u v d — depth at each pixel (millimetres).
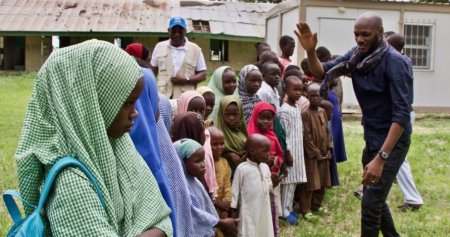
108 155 1831
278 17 16156
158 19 25266
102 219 1733
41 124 1838
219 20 25516
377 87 4207
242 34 24484
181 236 2967
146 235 1905
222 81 5754
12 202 1896
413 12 14406
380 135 4305
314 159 6102
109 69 1848
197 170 3861
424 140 10930
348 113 14125
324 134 6277
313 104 6250
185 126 4133
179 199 2957
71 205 1718
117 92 1859
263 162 4809
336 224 6043
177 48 7117
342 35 14094
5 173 7145
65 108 1823
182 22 7090
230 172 4934
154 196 2039
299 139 5934
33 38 25625
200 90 5277
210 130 4707
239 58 26016
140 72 1938
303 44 4504
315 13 13977
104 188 1793
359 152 9539
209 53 25625
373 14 4238
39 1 26703
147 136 2422
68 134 1794
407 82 4141
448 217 6332
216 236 4242
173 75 7059
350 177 7953
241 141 5180
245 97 5871
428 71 14688
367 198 4285
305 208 6148
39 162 1820
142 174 2035
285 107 5934
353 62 4344
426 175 8258
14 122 11539
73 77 1834
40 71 1894
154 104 2699
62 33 24047
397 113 4062
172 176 2932
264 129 5398
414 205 6562
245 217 4734
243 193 4758
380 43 4207
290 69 6844
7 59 26328
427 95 14758
